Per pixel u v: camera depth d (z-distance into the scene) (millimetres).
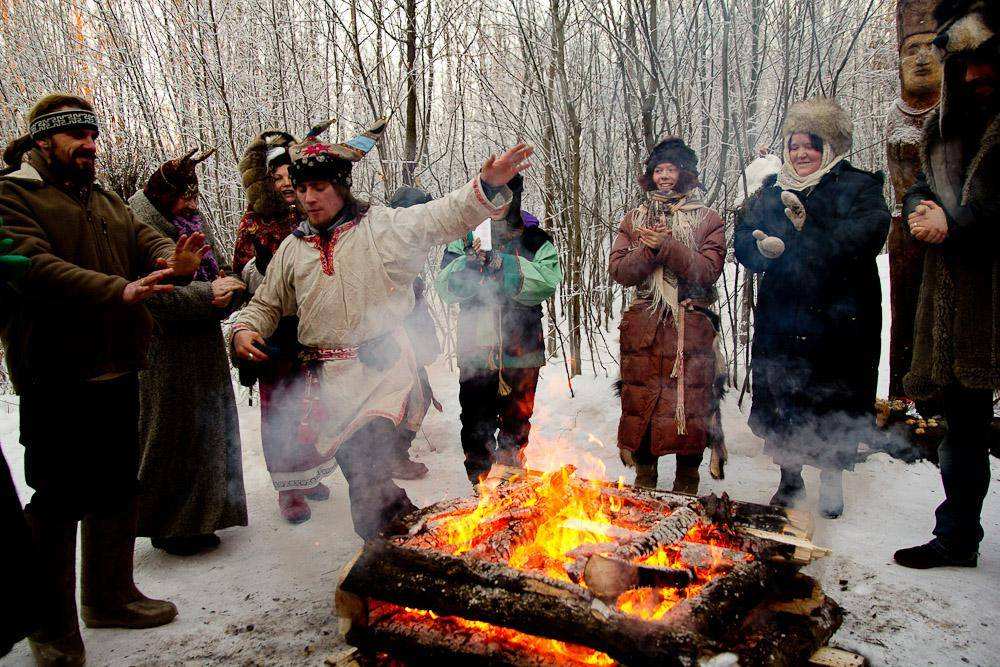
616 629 1599
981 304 2514
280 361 3197
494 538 2006
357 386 2484
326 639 2348
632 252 3318
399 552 1914
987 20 2434
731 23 4691
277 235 3412
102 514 2326
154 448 2957
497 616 1722
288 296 2621
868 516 3215
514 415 3633
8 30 6625
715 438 3305
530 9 5320
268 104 5637
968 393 2607
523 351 3553
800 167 3271
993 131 2363
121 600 2473
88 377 2236
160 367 2953
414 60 4957
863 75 5508
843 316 3168
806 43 5031
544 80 5383
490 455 3609
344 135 5980
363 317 2479
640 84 4555
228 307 2982
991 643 2207
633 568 1686
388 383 2488
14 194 2182
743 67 5070
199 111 5641
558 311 6625
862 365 3193
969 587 2531
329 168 2447
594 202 5668
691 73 5043
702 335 3234
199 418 3004
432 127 6113
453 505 2270
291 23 5500
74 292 2125
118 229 2457
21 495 3729
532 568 2098
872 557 2789
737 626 1725
